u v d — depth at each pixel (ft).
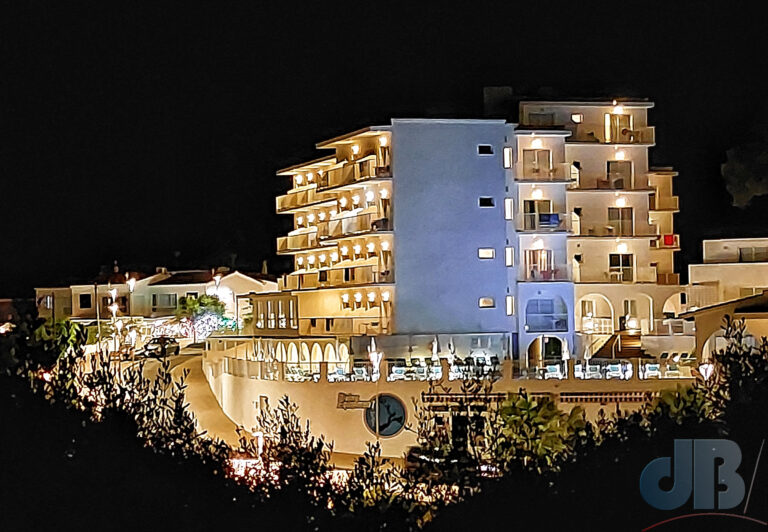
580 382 204.74
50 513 123.54
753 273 284.20
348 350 253.85
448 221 264.31
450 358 250.78
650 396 190.08
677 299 289.12
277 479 128.36
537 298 266.98
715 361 150.10
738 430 142.61
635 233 281.95
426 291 262.47
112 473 126.62
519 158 270.26
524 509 131.13
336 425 209.67
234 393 236.43
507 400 151.74
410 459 137.18
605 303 282.36
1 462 125.80
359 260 275.39
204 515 124.77
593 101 284.00
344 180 279.90
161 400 132.57
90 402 130.52
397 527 125.39
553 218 269.23
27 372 131.85
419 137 264.72
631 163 283.38
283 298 291.99
